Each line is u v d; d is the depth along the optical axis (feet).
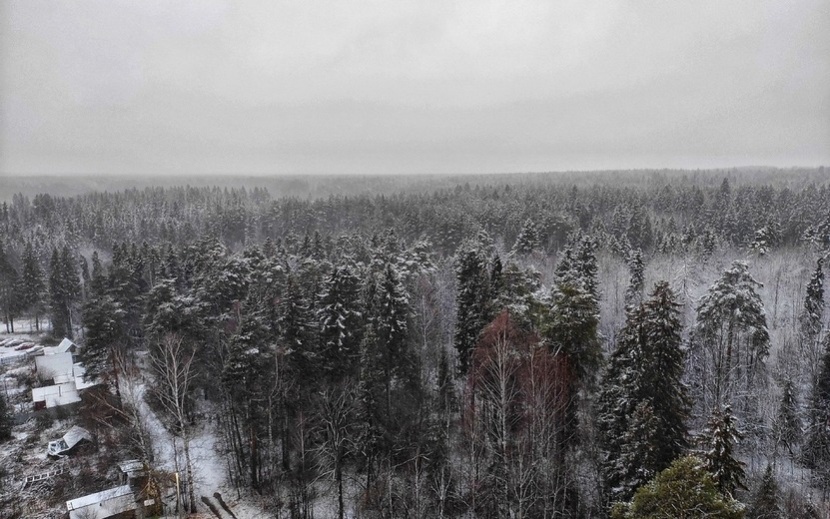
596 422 101.50
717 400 116.98
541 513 91.09
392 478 105.81
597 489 96.02
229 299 158.61
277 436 118.93
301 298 119.14
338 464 98.48
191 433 131.75
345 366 121.08
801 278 186.09
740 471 67.15
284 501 106.01
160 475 107.45
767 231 217.97
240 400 114.73
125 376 123.54
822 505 94.58
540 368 92.84
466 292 133.80
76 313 230.68
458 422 120.98
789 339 150.10
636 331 87.76
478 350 108.99
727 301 124.67
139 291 200.54
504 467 89.66
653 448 75.46
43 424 144.15
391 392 120.47
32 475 119.75
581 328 97.25
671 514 54.13
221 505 105.81
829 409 112.57
